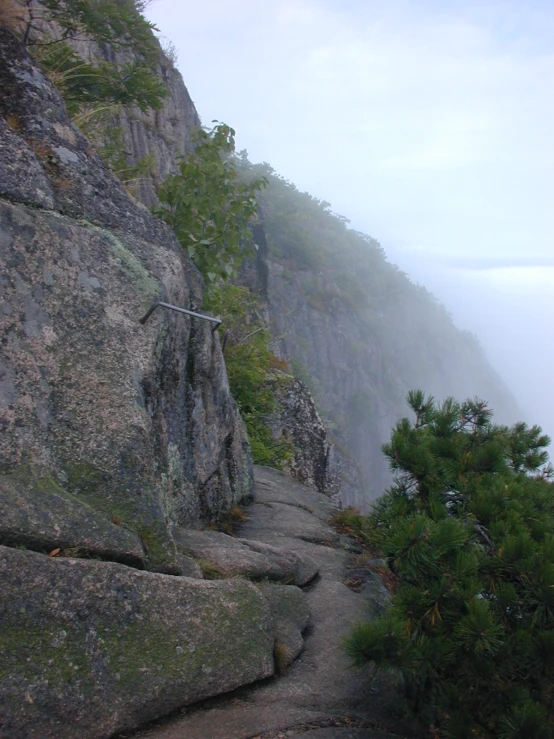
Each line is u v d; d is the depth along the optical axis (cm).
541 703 260
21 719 216
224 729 254
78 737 225
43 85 388
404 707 290
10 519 252
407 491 347
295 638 325
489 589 279
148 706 245
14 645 225
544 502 339
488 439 388
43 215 325
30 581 237
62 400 297
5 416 275
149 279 365
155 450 361
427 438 364
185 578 284
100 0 618
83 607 245
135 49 653
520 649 256
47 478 275
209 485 474
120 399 316
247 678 278
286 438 986
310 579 408
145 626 258
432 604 271
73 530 265
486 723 257
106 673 239
